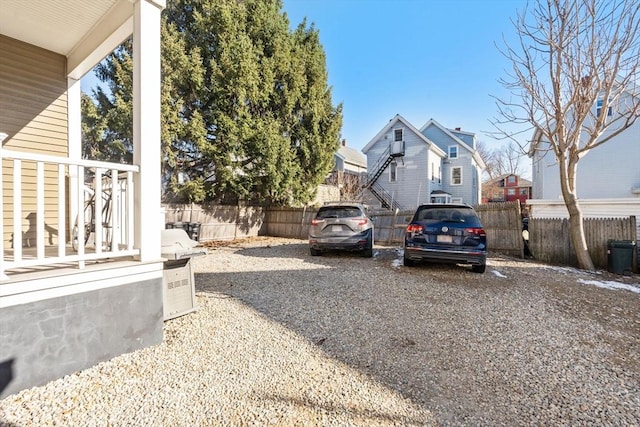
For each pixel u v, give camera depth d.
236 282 5.52
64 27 4.23
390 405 2.26
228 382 2.51
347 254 8.54
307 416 2.13
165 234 3.95
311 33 13.54
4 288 2.27
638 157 12.38
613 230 7.30
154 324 3.15
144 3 3.18
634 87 7.88
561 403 2.30
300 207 12.90
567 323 3.84
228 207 12.17
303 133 12.86
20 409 2.15
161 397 2.31
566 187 7.35
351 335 3.43
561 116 7.00
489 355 3.02
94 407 2.19
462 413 2.18
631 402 2.31
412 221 6.55
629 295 5.12
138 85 3.16
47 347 2.46
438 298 4.71
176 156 10.26
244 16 11.09
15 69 4.57
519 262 7.74
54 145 4.96
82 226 2.78
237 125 10.77
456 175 23.30
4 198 4.54
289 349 3.08
